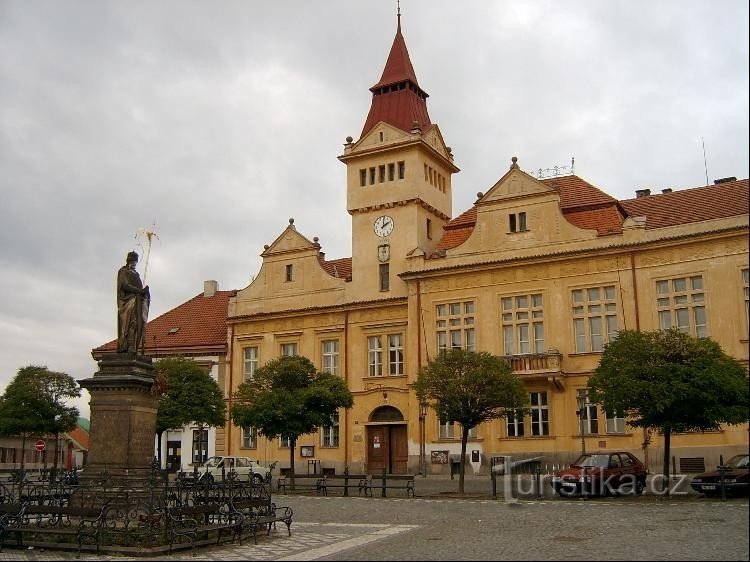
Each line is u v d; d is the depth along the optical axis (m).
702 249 39.44
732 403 28.55
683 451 38.31
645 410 28.73
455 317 46.00
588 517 22.27
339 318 52.19
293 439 39.97
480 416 33.97
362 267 52.00
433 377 34.16
